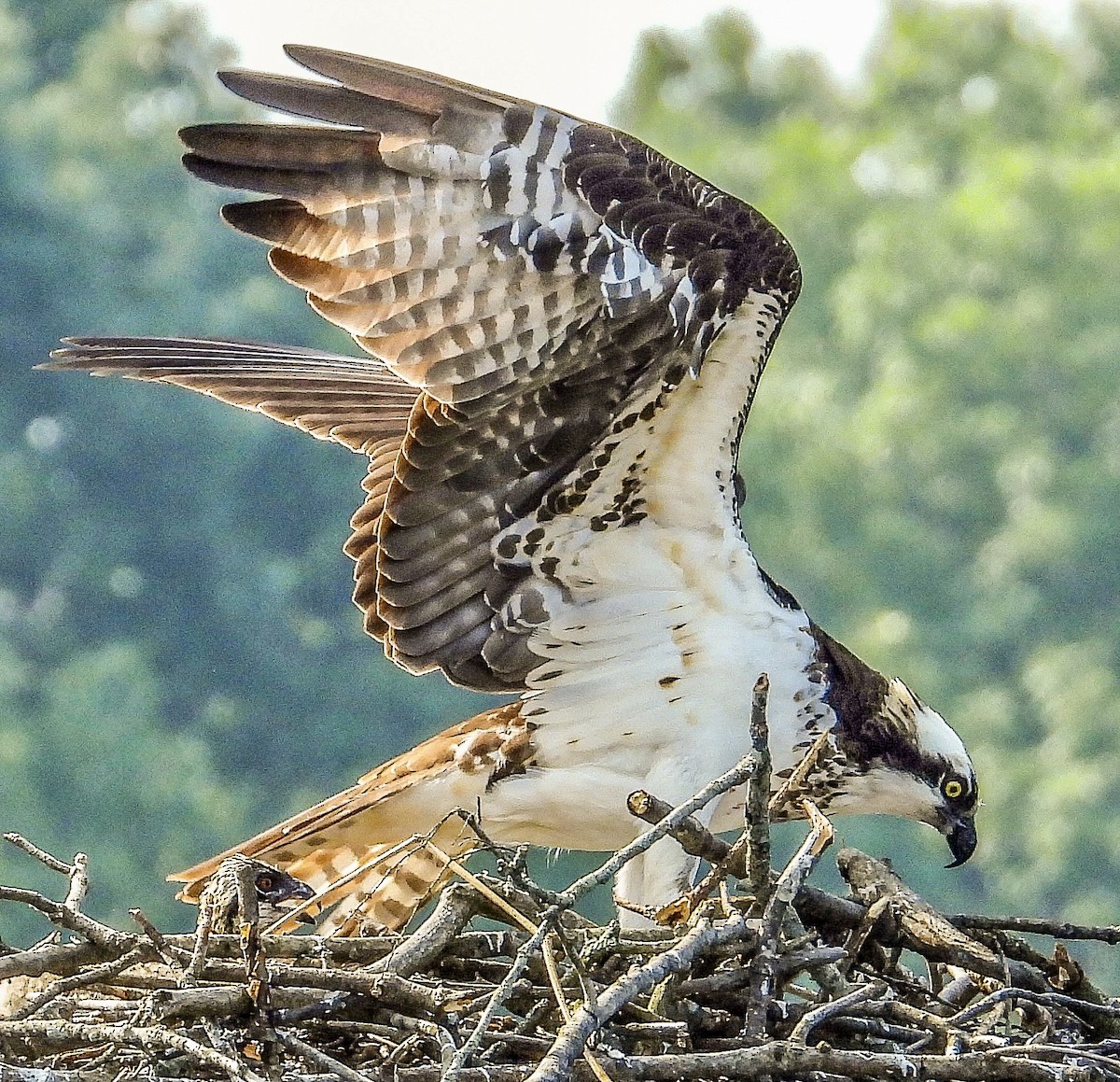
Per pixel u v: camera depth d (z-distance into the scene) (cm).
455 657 1152
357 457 3228
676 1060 903
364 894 1168
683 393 1071
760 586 1147
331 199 1010
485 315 1038
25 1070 859
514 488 1107
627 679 1139
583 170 1028
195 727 3084
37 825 2708
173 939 964
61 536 3170
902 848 2736
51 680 2884
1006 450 3203
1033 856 2839
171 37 3703
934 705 3094
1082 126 4006
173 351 1331
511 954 977
